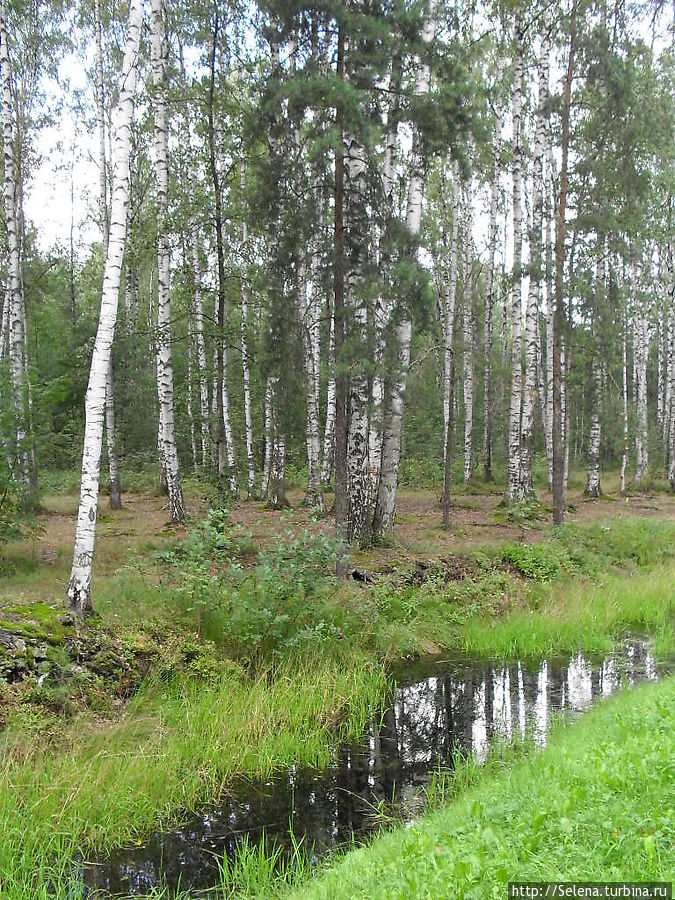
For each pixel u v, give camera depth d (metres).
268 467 23.39
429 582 12.66
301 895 4.35
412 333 15.08
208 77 17.09
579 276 22.42
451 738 7.62
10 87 16.38
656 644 10.80
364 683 9.12
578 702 8.52
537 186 20.45
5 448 11.93
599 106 17.66
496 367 35.72
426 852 3.88
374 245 11.75
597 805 3.83
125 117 8.62
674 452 29.59
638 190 17.92
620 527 17.62
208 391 25.50
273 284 12.08
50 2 20.12
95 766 6.36
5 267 21.06
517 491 20.72
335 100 10.16
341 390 11.80
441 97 11.41
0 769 6.01
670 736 4.82
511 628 11.45
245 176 19.55
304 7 10.52
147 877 5.16
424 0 11.31
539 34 20.03
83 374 27.80
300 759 7.20
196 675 8.51
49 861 5.25
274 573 9.74
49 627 8.09
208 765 6.86
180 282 20.28
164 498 22.88
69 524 17.50
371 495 14.66
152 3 15.77
